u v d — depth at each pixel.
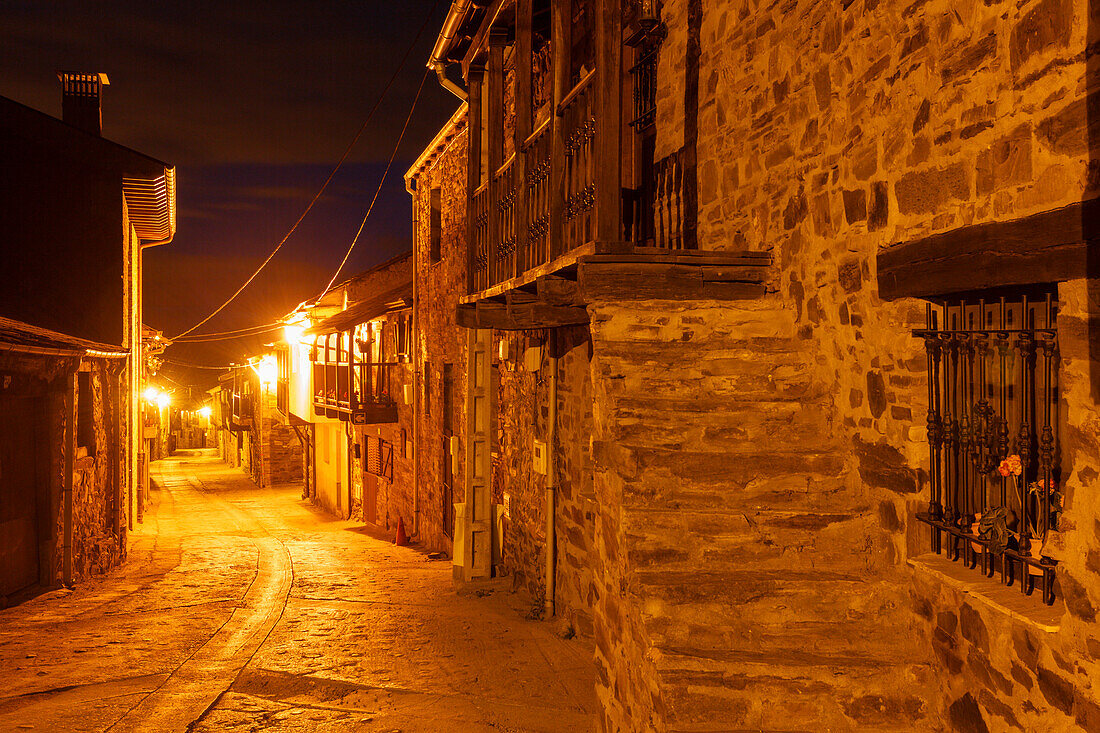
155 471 44.38
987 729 3.33
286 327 26.25
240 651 7.66
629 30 7.64
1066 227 2.83
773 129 5.38
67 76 19.28
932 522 3.70
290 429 35.59
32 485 10.74
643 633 3.91
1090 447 2.79
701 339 5.26
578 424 8.22
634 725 4.10
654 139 7.46
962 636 3.50
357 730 5.62
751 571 4.14
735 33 5.89
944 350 3.71
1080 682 2.81
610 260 5.29
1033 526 3.28
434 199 15.82
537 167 7.18
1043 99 3.02
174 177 17.28
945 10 3.62
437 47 10.53
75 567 11.48
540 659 7.31
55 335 11.89
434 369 15.59
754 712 3.60
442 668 7.07
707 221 6.37
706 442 4.59
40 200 15.91
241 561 14.35
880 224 4.17
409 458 17.73
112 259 16.22
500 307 8.55
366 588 11.23
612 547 4.62
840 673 3.65
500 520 11.27
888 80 4.09
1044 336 3.13
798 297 5.13
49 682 6.50
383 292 20.81
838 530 4.23
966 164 3.49
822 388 4.81
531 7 7.66
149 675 6.82
